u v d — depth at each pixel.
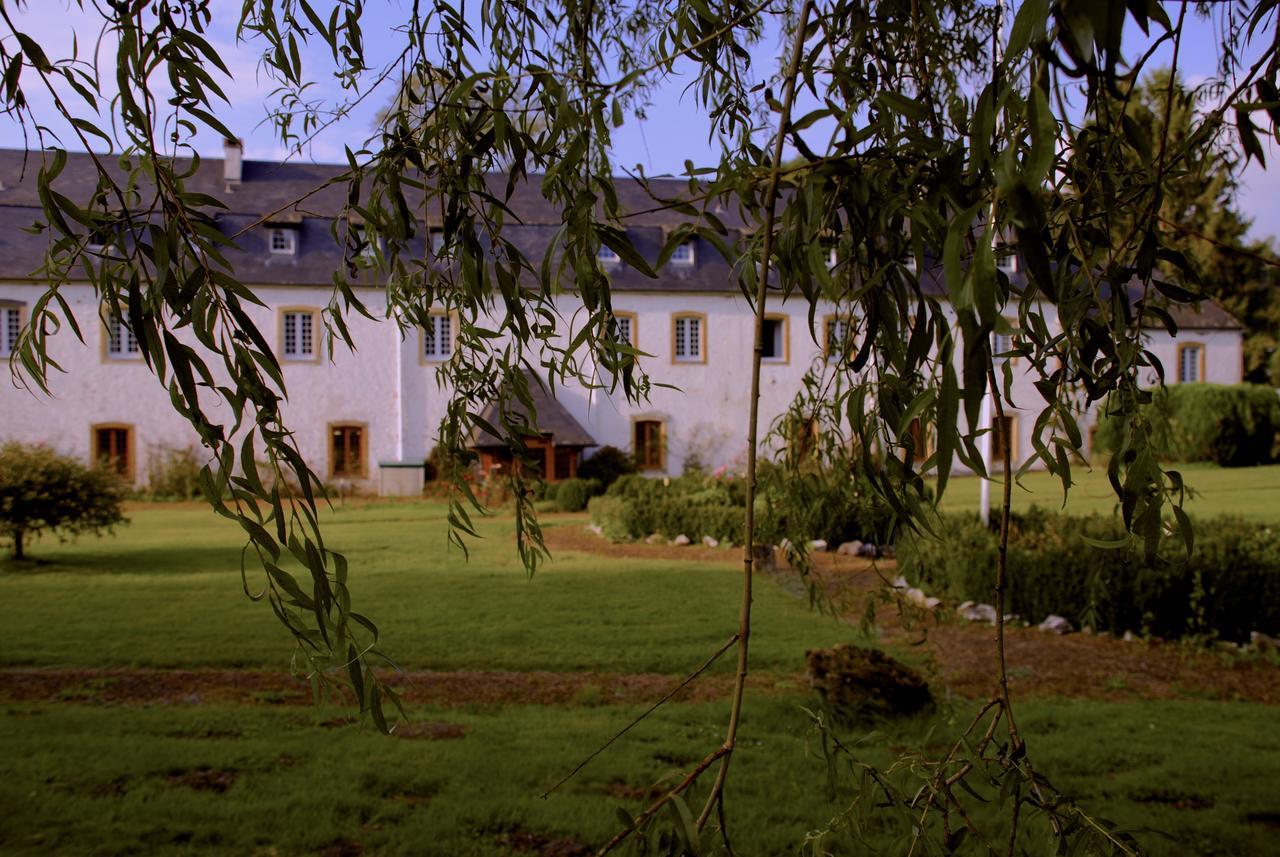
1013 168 0.95
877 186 1.51
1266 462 28.88
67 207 1.35
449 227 1.78
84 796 4.53
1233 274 30.83
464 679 6.98
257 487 1.25
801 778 4.84
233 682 6.77
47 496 12.62
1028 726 5.83
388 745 5.36
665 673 7.19
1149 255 1.60
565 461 26.92
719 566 12.66
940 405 1.02
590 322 1.60
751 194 1.55
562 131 1.72
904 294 1.48
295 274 26.62
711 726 5.77
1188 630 8.21
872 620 3.34
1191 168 1.99
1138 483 1.38
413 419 27.20
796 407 2.90
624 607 9.70
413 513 21.22
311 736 5.50
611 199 1.62
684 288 28.59
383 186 1.83
